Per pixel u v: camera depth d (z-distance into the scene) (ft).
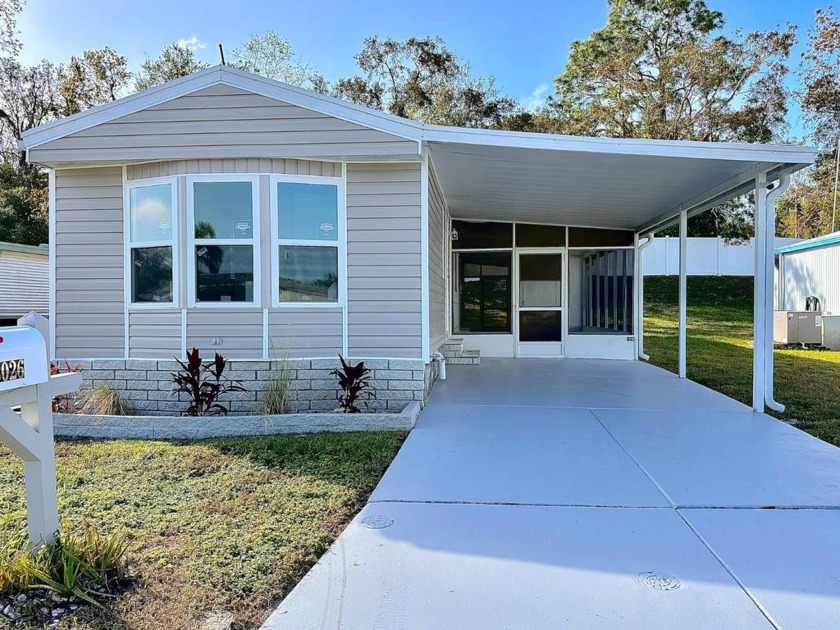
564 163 18.66
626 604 7.20
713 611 7.03
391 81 77.77
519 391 22.77
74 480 12.09
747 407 19.67
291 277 18.51
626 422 17.29
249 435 16.15
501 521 9.86
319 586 7.71
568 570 8.10
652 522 9.79
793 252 47.21
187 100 17.90
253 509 10.41
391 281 18.61
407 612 7.06
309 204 18.51
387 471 12.59
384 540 9.12
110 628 6.74
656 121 61.41
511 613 7.02
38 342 7.88
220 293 18.45
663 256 73.87
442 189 25.12
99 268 19.25
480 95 74.02
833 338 39.70
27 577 7.41
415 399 18.57
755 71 60.39
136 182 18.88
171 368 18.74
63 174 19.35
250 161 18.11
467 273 35.09
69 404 18.70
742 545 8.89
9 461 13.88
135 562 8.32
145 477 12.28
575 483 11.78
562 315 34.86
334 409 18.48
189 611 7.09
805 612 7.00
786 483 11.76
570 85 70.03
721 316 59.77
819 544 8.93
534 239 34.88
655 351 39.04
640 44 63.77
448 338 33.47
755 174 18.33
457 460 13.41
